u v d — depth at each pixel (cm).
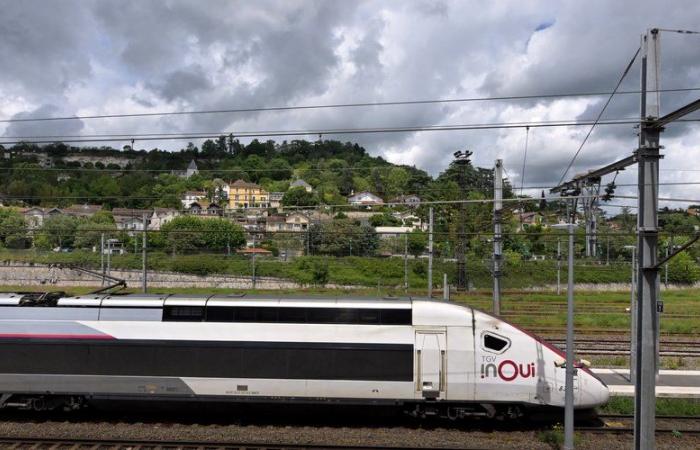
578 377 1642
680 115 1184
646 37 1291
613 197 1600
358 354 1634
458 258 5019
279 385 1642
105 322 1684
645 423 1291
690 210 2539
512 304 4625
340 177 14700
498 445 1517
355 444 1507
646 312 1292
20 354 1680
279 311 1669
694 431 1622
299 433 1596
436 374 1627
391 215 9694
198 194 12694
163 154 18950
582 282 6325
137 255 6397
